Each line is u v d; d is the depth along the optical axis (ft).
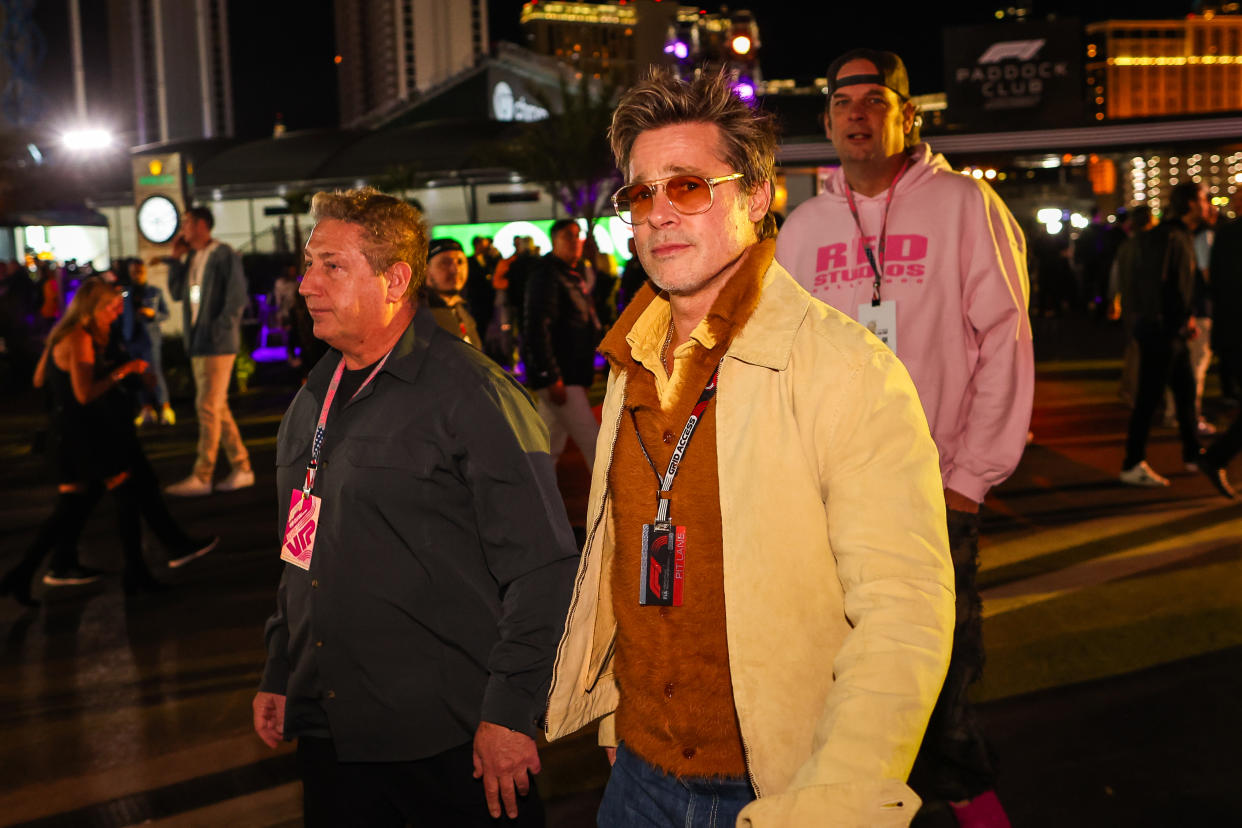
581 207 98.22
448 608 6.98
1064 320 78.33
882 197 9.76
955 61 229.25
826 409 5.07
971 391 9.55
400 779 7.12
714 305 5.39
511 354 46.29
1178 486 24.57
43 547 19.12
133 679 15.29
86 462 19.22
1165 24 651.25
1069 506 22.99
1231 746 11.52
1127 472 24.98
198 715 13.88
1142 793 10.62
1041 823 10.14
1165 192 524.52
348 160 146.00
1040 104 225.76
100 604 19.11
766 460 5.17
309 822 7.37
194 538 22.71
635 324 5.86
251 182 146.92
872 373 5.05
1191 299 24.48
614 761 6.08
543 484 7.00
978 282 9.36
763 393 5.24
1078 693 13.03
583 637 5.89
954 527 9.08
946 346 9.43
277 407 46.91
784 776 5.12
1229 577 17.34
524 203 128.36
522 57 192.34
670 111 5.43
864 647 4.56
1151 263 24.35
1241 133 105.81
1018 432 9.16
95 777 12.14
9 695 14.82
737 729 5.40
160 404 42.80
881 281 9.59
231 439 29.04
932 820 10.17
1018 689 13.24
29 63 193.77
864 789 4.17
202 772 12.17
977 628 8.95
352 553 6.94
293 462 7.43
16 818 11.19
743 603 5.14
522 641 6.75
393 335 7.22
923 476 4.91
